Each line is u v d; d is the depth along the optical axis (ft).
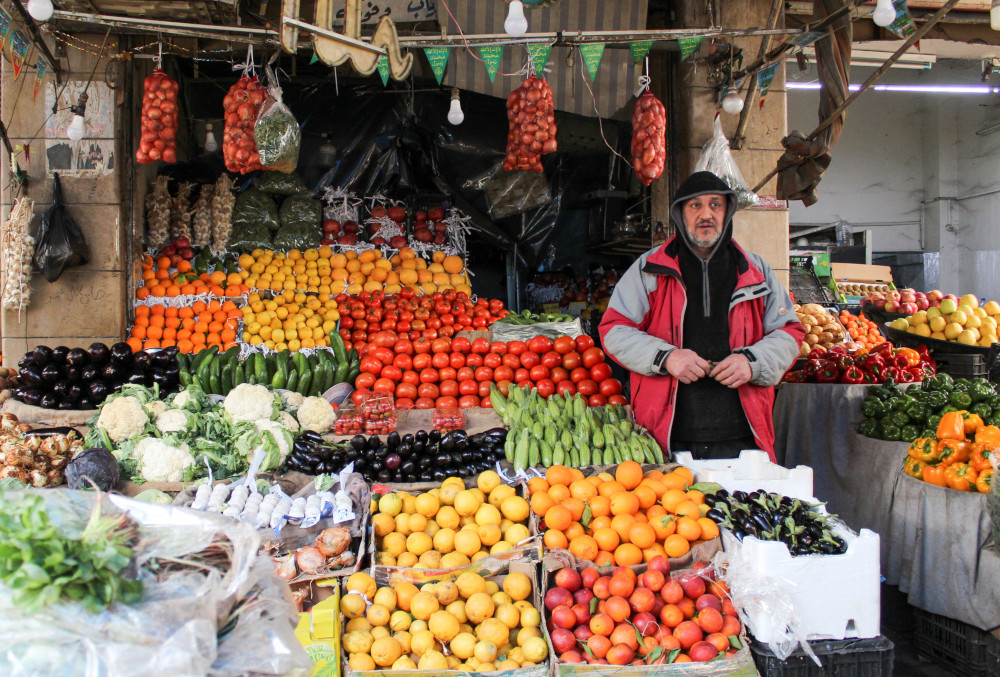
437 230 21.66
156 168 19.60
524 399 12.85
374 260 20.06
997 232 36.32
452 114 14.49
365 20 16.33
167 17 14.39
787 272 17.10
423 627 7.95
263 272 19.08
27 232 15.52
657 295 11.03
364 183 21.63
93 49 15.99
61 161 15.98
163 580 4.12
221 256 19.24
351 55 10.64
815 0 14.37
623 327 10.87
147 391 12.27
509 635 8.06
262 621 4.28
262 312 17.63
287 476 10.85
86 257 15.92
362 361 15.34
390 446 10.81
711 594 8.20
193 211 19.31
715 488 9.50
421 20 16.42
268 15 16.89
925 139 39.22
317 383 15.43
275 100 13.25
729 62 15.84
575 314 24.85
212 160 21.63
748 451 10.52
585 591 8.23
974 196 37.68
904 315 23.38
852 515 14.64
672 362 10.17
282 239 19.76
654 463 10.43
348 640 7.71
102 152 16.08
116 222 16.16
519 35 11.94
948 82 32.99
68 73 15.97
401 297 18.79
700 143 16.81
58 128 15.98
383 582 8.41
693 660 7.57
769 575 7.91
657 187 18.29
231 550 4.44
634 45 13.30
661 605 8.10
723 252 10.89
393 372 14.65
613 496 9.14
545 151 14.61
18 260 15.40
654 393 11.05
